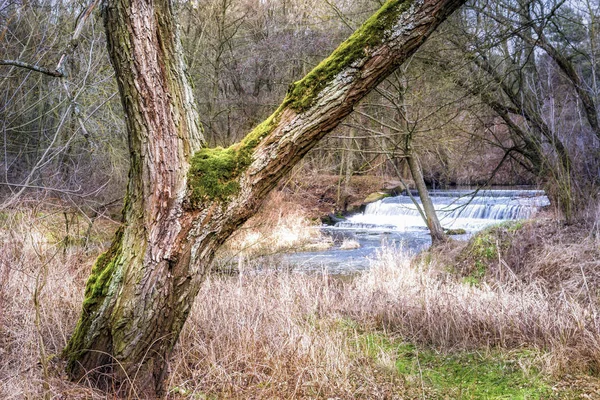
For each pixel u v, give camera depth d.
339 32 10.12
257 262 8.05
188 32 13.77
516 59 8.45
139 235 2.53
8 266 3.62
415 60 8.66
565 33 8.67
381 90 8.77
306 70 12.08
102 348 2.63
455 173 16.61
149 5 2.47
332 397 3.18
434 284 6.11
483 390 3.42
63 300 4.01
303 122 2.41
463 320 4.45
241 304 4.50
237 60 13.94
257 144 2.50
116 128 9.14
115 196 8.98
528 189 16.39
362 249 11.86
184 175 2.51
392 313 4.96
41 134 8.48
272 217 12.32
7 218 4.37
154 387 2.71
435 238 9.68
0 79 6.77
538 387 3.38
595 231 6.70
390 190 20.02
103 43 7.77
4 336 3.27
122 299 2.52
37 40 7.25
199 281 2.60
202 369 3.26
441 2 2.27
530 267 6.50
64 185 6.72
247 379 3.27
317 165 16.77
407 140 9.21
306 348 3.69
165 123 2.50
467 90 8.34
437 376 3.71
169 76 2.54
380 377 3.62
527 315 4.45
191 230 2.49
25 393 2.47
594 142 7.98
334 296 5.75
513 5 7.95
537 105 8.46
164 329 2.59
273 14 14.70
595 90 8.02
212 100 13.74
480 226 13.71
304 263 9.52
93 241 6.26
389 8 2.32
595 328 3.94
